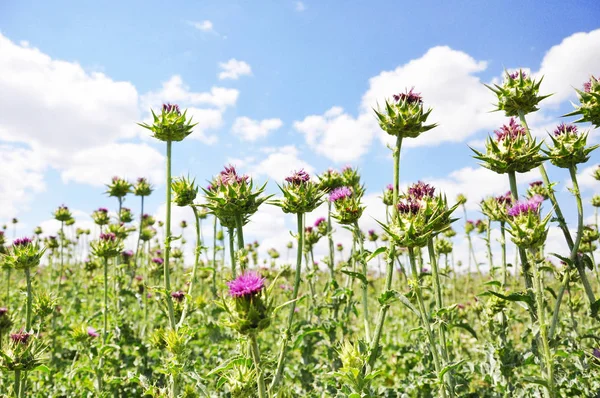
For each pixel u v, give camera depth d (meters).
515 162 0.53
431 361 0.70
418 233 0.49
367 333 0.59
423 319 0.49
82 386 0.82
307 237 0.94
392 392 0.68
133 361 0.90
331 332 0.73
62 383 0.86
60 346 1.07
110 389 0.81
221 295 0.43
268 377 0.54
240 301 0.41
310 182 0.57
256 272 0.46
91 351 0.86
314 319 0.99
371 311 1.48
